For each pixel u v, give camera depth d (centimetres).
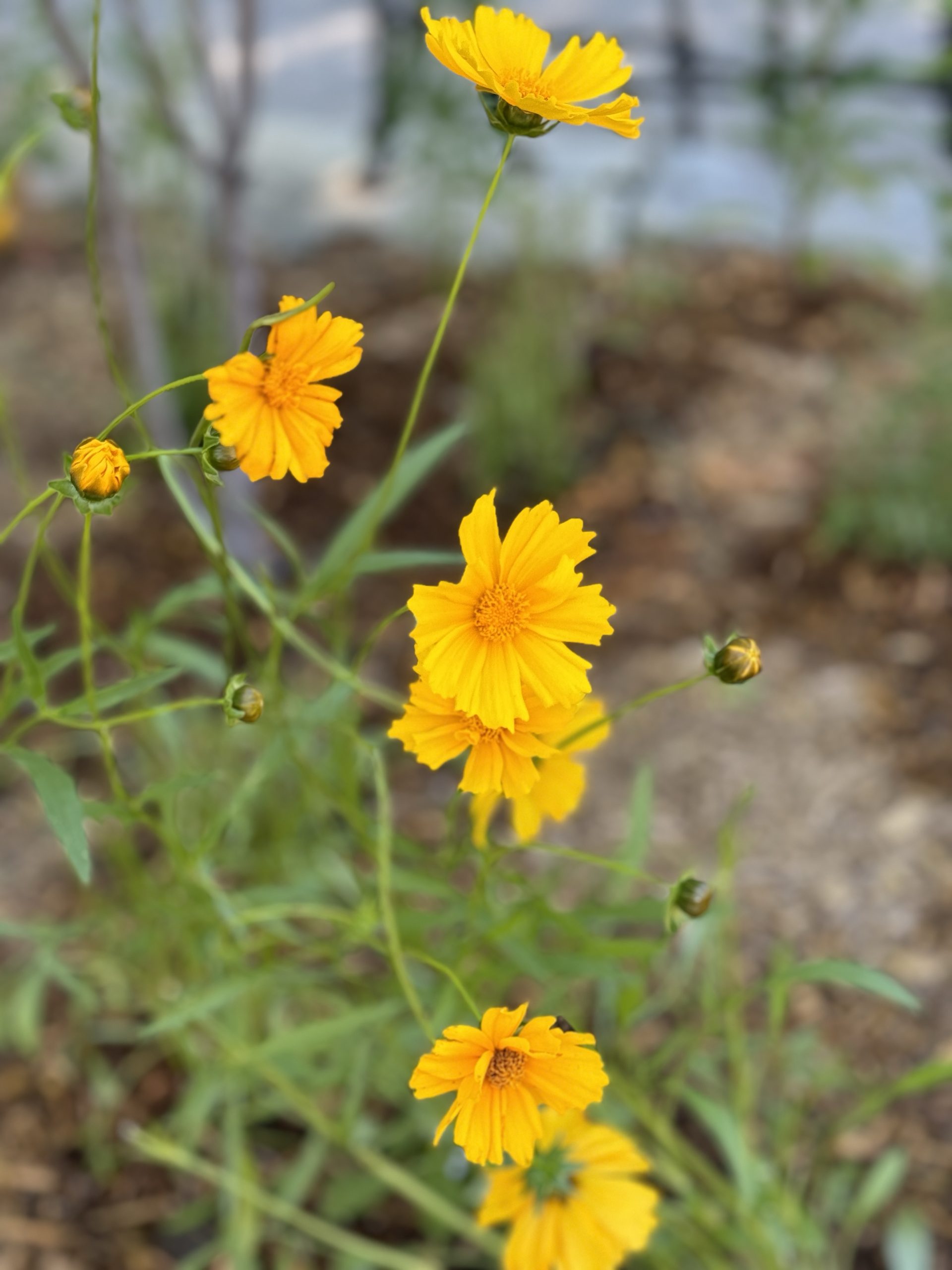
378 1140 51
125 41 95
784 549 85
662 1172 44
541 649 25
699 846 65
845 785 68
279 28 165
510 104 26
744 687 75
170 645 43
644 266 114
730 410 98
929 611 79
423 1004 38
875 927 61
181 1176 53
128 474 25
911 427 86
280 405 24
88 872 28
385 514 37
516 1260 33
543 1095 26
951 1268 49
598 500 90
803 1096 54
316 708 34
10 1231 51
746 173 132
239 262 75
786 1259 45
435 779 69
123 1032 57
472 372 97
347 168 136
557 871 45
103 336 31
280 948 55
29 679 31
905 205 125
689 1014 56
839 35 114
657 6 146
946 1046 56
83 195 127
